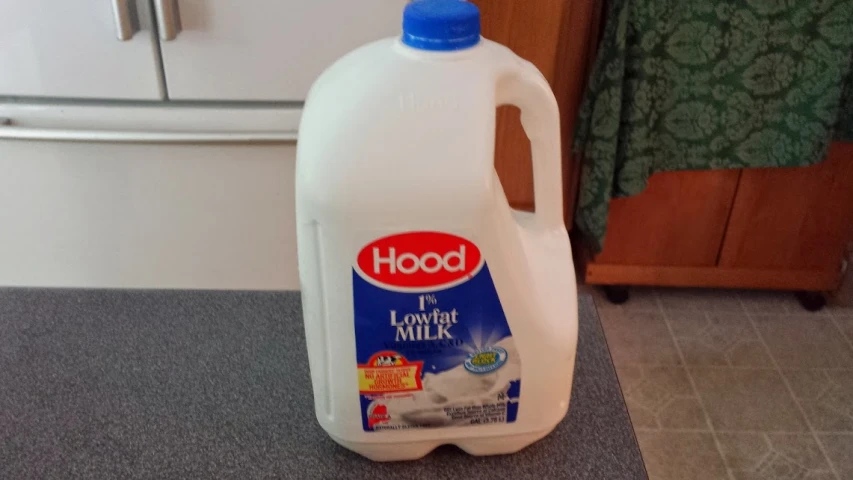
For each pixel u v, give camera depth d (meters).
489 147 0.47
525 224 0.60
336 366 0.53
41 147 0.92
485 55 0.51
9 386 0.61
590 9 1.39
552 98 0.53
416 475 0.56
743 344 1.61
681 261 1.68
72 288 0.74
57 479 0.53
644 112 1.41
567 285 0.56
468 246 0.48
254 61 0.88
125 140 0.90
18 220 0.98
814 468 1.31
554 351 0.54
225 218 1.00
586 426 0.60
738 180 1.55
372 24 0.87
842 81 1.39
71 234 1.00
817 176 1.54
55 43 0.84
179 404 0.60
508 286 0.50
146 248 1.02
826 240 1.62
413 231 0.47
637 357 1.57
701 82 1.40
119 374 0.63
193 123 0.92
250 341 0.68
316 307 0.51
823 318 1.70
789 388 1.49
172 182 0.96
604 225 1.50
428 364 0.53
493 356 0.53
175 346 0.67
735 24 1.34
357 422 0.55
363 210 0.47
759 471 1.30
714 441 1.36
